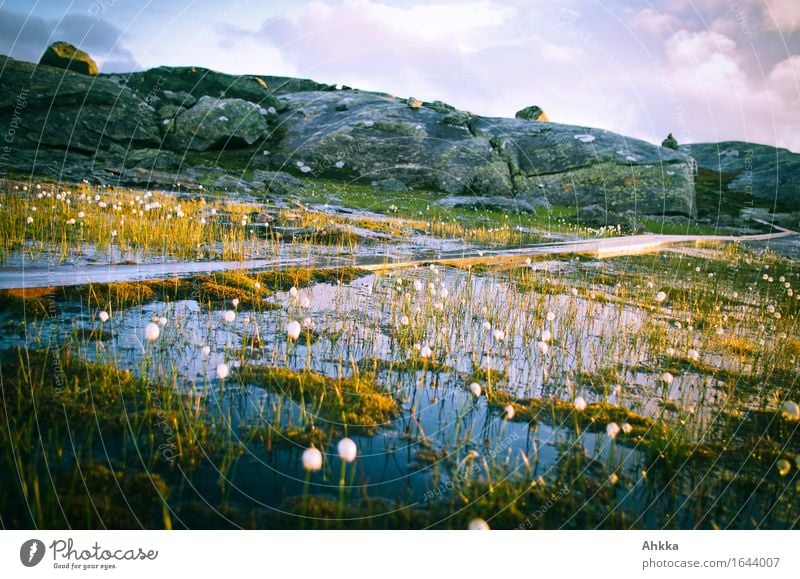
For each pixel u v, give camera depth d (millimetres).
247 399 4426
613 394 5191
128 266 7973
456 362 5656
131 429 3768
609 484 3713
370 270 9570
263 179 23281
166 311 6234
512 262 11781
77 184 16438
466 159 29469
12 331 5141
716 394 5410
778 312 9312
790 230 27328
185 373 4738
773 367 6340
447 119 33625
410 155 29719
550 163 30875
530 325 7094
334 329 6258
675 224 26094
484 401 4828
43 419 3738
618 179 29406
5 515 2994
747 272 14008
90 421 3793
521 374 5492
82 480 3236
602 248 15477
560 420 4559
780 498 3730
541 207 26219
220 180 22391
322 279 8586
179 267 8188
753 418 4910
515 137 33094
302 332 6051
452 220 19312
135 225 10656
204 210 14305
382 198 23734
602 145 31688
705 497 3682
